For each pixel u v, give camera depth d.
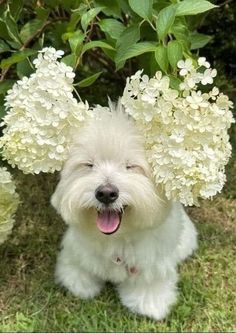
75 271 1.03
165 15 0.87
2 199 1.02
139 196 0.84
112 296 1.03
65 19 1.14
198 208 1.27
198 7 0.87
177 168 0.82
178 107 0.82
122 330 0.95
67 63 0.93
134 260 0.96
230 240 1.17
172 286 1.02
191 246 1.11
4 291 1.04
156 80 0.82
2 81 1.06
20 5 1.08
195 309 0.99
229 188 1.32
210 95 0.83
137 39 0.93
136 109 0.83
